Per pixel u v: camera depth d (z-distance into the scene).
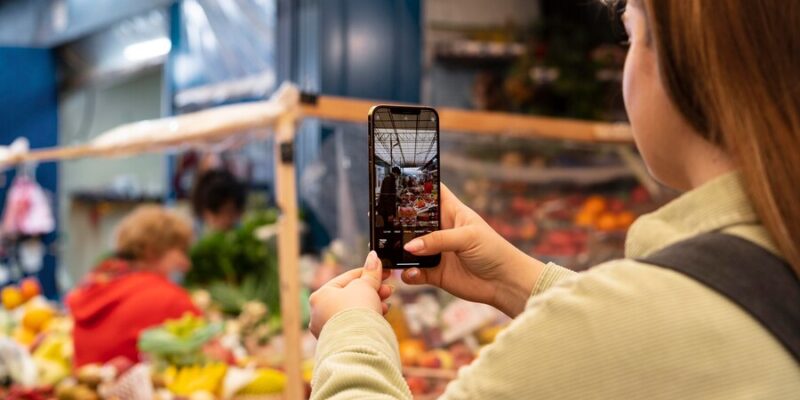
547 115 5.06
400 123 1.05
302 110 2.38
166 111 6.49
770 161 0.70
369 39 4.94
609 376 0.69
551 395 0.70
